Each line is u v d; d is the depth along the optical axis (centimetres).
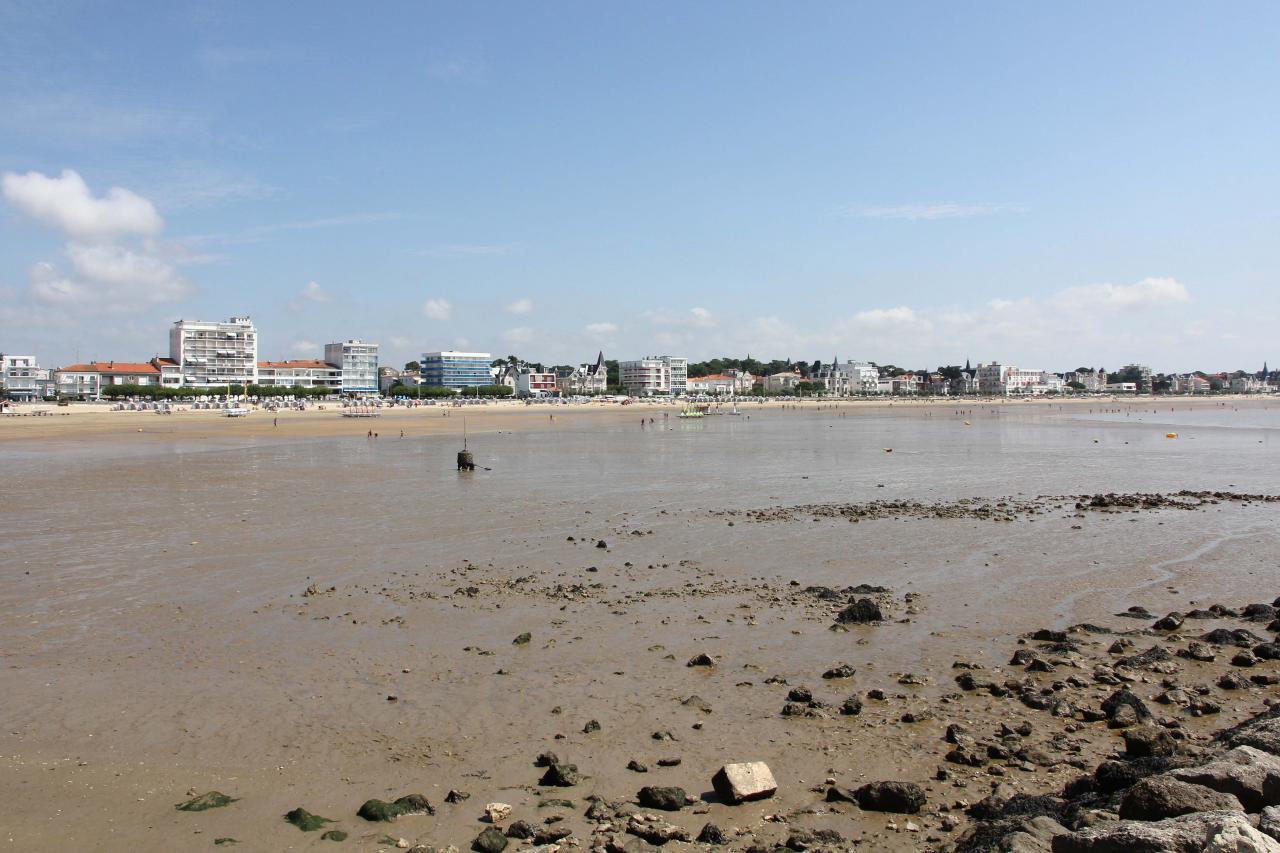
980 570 2288
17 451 6788
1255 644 1588
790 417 16375
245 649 1590
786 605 1909
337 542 2697
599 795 1019
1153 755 1072
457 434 9694
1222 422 13025
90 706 1304
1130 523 3066
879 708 1292
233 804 996
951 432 10269
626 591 2050
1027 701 1302
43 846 897
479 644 1619
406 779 1063
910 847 890
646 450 7119
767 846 887
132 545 2636
